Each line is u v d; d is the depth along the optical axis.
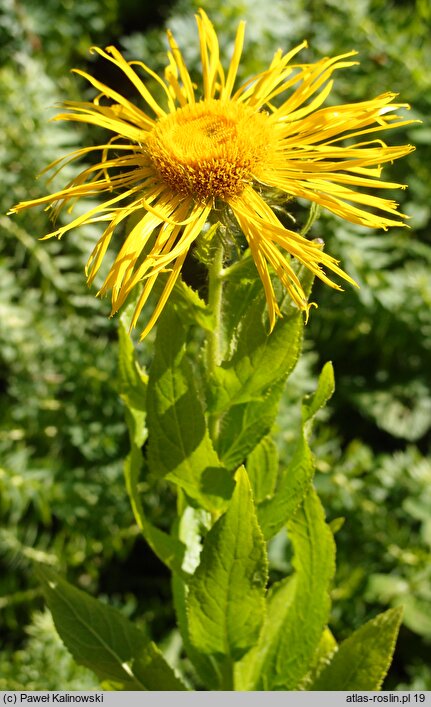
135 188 0.14
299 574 0.18
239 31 0.16
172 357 0.15
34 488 0.27
